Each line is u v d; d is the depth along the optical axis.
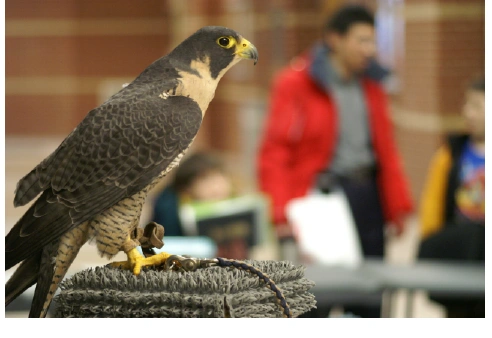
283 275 2.33
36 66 27.89
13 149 25.08
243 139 18.77
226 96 20.91
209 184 6.16
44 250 2.58
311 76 6.50
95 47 27.83
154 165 2.62
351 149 6.56
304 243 5.87
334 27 6.51
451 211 6.30
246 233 5.77
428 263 5.79
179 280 2.23
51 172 2.60
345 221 5.98
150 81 2.76
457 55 10.95
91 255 7.06
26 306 4.79
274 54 16.02
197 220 5.71
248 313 2.18
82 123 2.66
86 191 2.57
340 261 5.81
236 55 2.81
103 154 2.60
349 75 6.58
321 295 5.20
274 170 6.46
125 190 2.59
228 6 19.36
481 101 6.02
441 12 10.90
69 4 27.56
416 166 11.95
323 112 6.46
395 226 6.87
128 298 2.22
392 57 13.10
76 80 27.89
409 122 12.29
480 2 10.80
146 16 27.70
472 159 6.12
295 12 15.38
